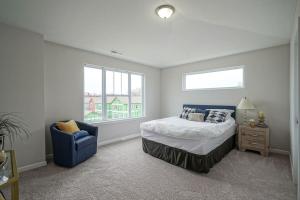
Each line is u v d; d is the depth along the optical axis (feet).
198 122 11.91
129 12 6.63
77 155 8.85
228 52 12.28
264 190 6.51
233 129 11.62
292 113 8.43
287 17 6.82
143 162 9.41
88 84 12.44
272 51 11.10
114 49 11.59
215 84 14.29
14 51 7.95
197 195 6.21
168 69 17.58
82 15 6.89
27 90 8.38
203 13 6.66
